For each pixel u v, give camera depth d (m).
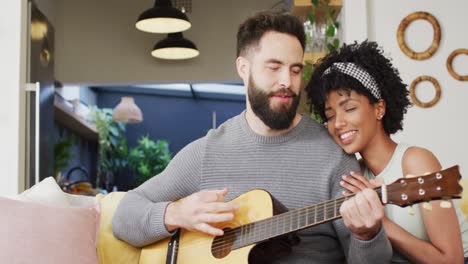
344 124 1.98
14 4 3.87
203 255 1.97
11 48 3.85
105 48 7.20
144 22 5.95
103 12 7.23
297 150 2.02
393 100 2.06
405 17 3.82
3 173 3.79
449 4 3.82
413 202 1.54
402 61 3.82
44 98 4.55
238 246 1.90
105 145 9.63
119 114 9.27
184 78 7.20
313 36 3.87
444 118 3.78
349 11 3.79
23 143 3.87
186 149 2.17
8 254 1.95
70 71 7.18
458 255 1.87
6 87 3.83
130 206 2.14
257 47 1.99
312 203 1.97
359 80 1.97
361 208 1.59
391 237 1.87
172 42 6.33
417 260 1.87
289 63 1.96
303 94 3.78
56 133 7.46
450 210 1.89
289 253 1.92
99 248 2.21
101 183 9.55
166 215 2.02
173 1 6.98
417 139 3.78
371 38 3.84
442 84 3.79
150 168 10.91
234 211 1.97
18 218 2.03
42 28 4.51
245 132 2.08
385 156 2.03
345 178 1.73
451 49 3.81
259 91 1.98
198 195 1.96
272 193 2.00
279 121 1.97
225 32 7.24
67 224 2.08
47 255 1.98
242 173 2.05
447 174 1.47
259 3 7.22
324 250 1.96
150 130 11.70
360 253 1.73
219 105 11.77
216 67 7.21
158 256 2.08
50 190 2.37
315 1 3.88
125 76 7.19
